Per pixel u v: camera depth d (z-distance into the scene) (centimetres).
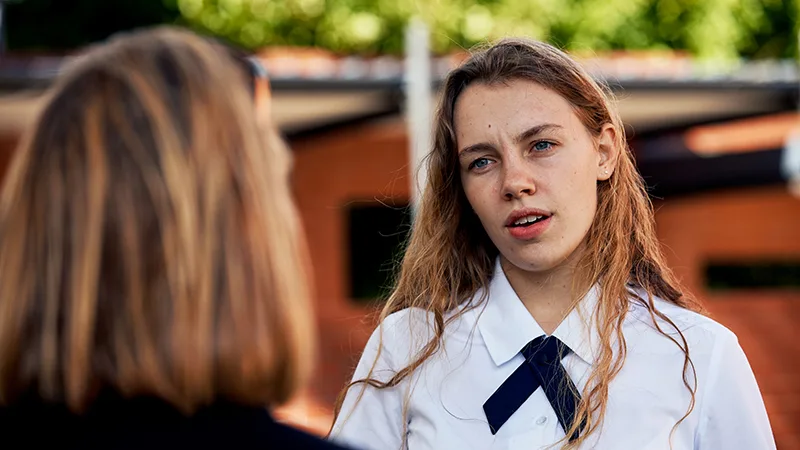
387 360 213
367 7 955
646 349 195
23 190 110
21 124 636
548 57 199
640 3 1077
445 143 211
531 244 196
